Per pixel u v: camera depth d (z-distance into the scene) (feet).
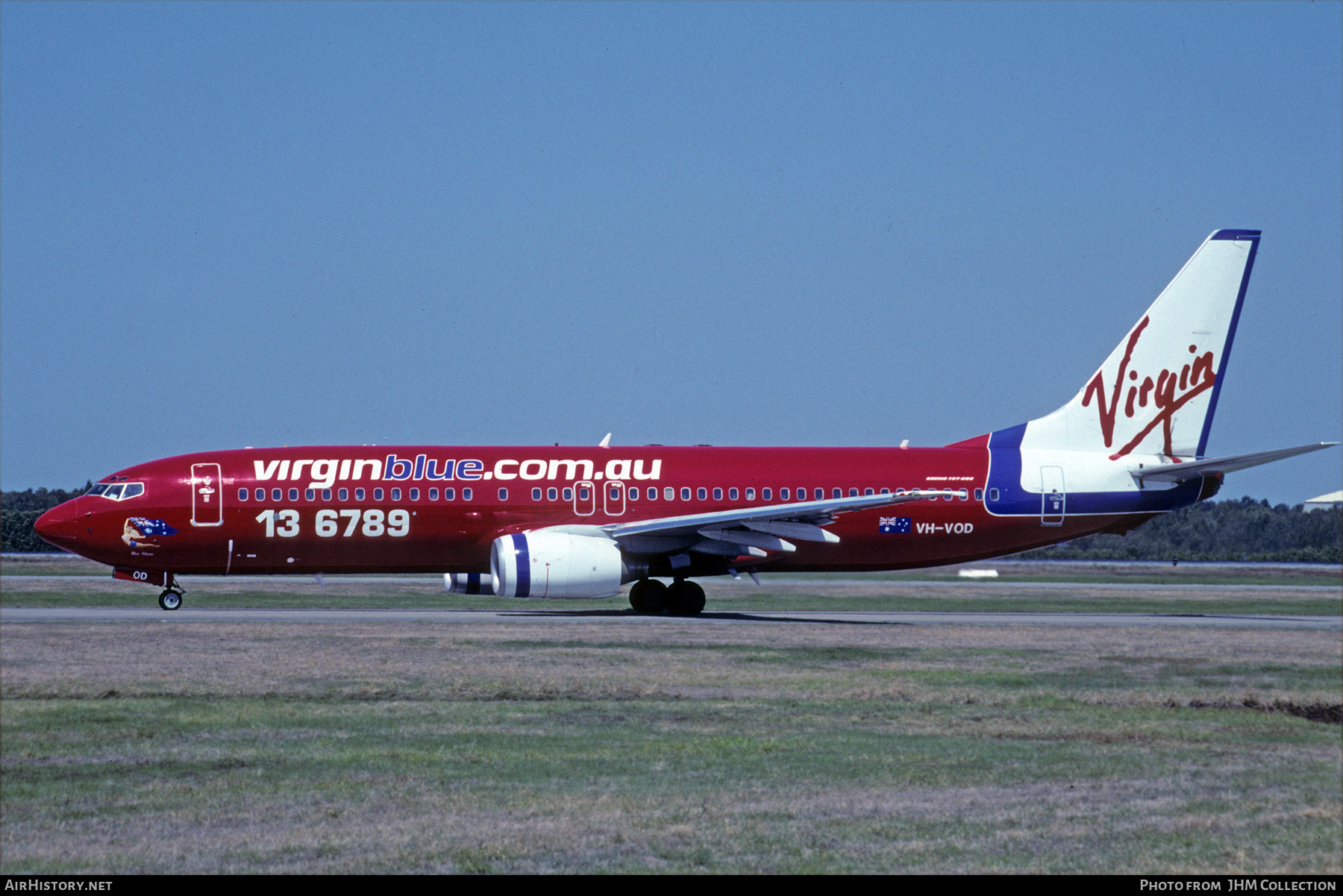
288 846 126.62
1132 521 432.25
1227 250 435.12
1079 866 124.88
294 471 387.34
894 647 298.56
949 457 423.64
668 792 149.69
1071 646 309.42
